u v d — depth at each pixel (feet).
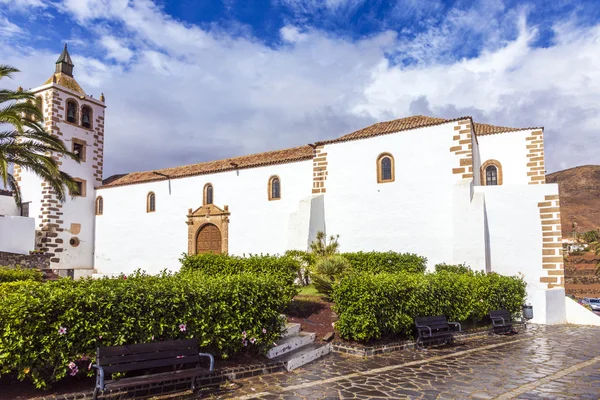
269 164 80.79
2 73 55.62
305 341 34.35
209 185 88.53
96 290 22.65
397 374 27.68
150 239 95.91
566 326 53.26
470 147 61.31
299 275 54.24
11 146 58.59
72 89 105.81
